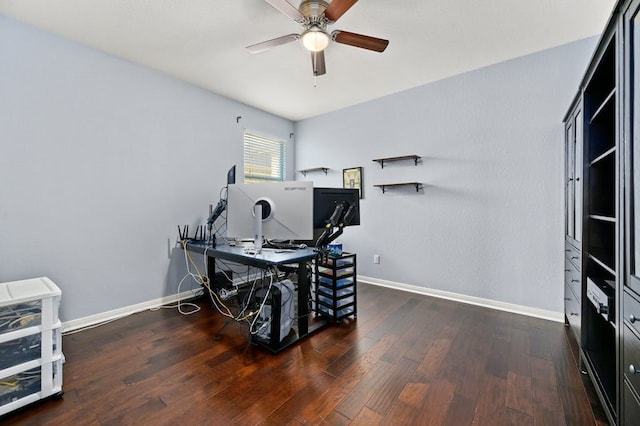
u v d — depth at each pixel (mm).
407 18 2180
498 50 2660
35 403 1538
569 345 2176
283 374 1824
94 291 2611
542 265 2732
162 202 3096
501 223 2945
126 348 2148
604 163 1739
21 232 2232
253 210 2264
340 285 2646
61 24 2250
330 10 1818
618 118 1232
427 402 1568
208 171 3527
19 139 2219
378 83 3367
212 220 3086
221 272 3475
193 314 2834
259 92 3604
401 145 3623
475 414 1477
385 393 1643
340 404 1555
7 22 2160
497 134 2943
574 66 2535
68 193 2455
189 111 3326
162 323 2611
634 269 1135
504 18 2184
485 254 3045
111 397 1607
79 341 2256
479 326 2525
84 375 1807
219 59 2799
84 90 2533
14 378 1506
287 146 4684
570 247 2287
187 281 3314
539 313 2744
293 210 2180
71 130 2465
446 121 3256
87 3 2014
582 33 2391
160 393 1642
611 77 1653
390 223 3738
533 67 2729
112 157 2711
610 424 1329
